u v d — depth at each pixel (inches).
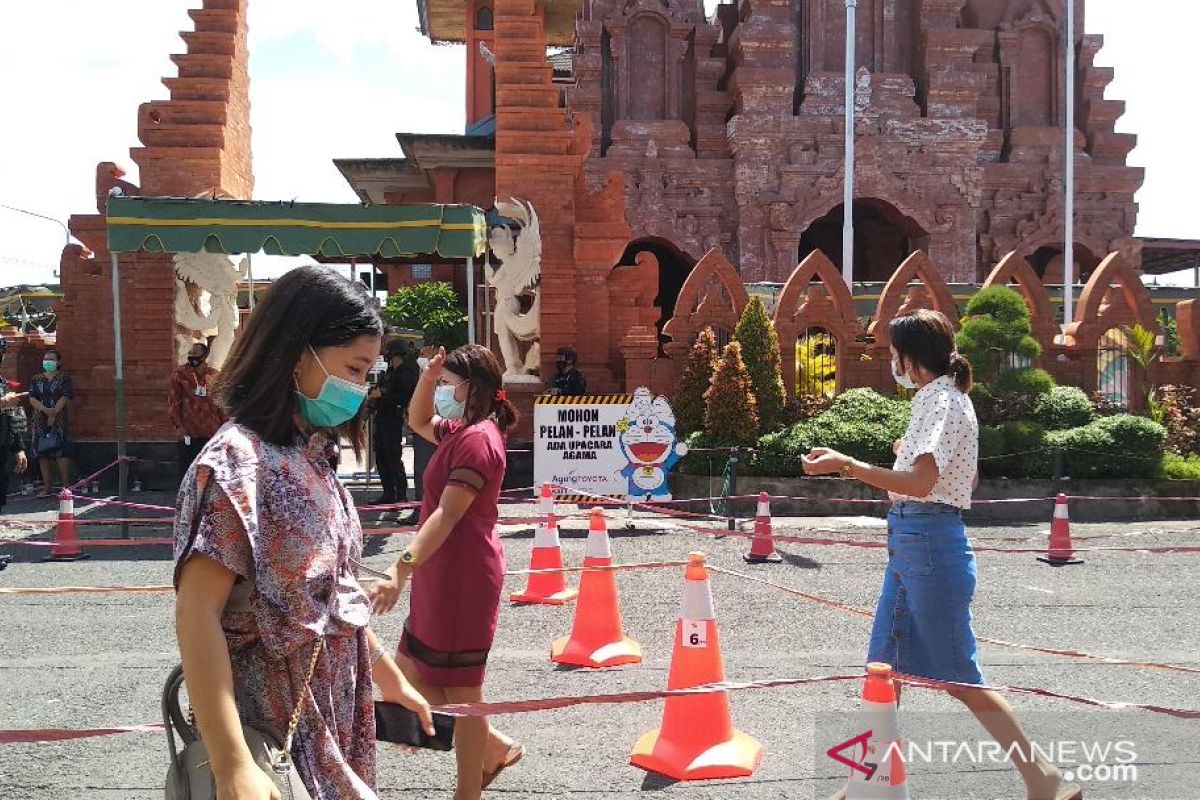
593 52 1226.0
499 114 653.3
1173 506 539.8
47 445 599.5
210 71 666.8
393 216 489.7
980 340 577.9
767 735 209.2
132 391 641.6
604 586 265.0
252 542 83.9
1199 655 269.6
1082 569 390.6
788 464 539.5
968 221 1235.2
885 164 1220.5
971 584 165.6
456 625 162.2
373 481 645.9
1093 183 1279.5
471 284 507.8
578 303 657.0
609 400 487.5
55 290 1211.9
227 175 670.5
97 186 652.7
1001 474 555.8
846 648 276.1
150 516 523.2
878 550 426.9
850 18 916.0
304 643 87.9
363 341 92.6
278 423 90.1
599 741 206.2
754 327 570.3
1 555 417.4
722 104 1243.8
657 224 1205.1
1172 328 932.0
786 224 1195.3
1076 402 575.5
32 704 229.5
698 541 445.1
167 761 196.4
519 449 623.8
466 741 162.6
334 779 88.7
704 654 192.5
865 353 615.5
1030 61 1299.2
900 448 170.2
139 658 267.6
